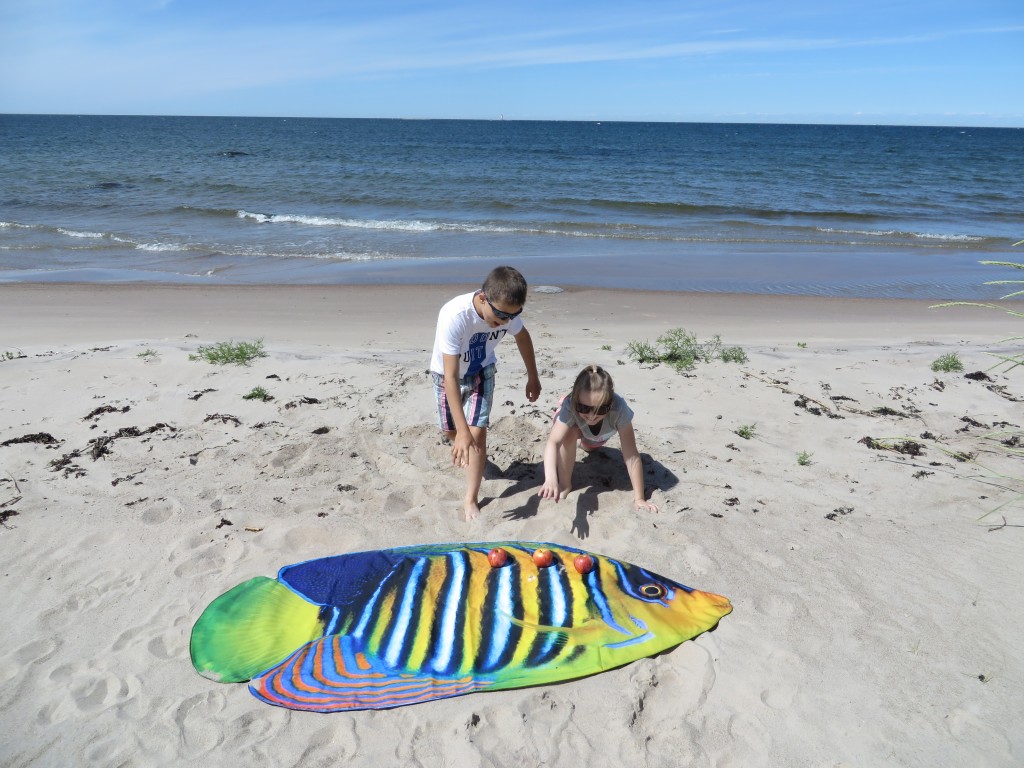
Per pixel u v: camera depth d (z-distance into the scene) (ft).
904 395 20.71
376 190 91.40
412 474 15.67
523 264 48.67
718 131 485.97
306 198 83.87
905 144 277.23
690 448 16.94
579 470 15.76
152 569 12.26
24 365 22.52
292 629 10.82
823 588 11.68
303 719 9.25
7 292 38.32
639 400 20.12
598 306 36.35
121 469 15.74
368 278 44.11
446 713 9.29
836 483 15.35
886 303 38.58
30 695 9.59
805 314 35.60
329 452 16.52
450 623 10.85
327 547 13.10
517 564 12.19
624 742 8.88
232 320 32.94
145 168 117.60
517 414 18.80
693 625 10.78
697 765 8.57
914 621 10.88
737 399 20.29
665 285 42.42
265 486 15.05
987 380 22.03
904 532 13.34
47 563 12.37
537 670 9.96
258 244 56.29
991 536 13.19
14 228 61.46
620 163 147.74
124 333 30.01
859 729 9.00
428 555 12.50
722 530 13.33
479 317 13.06
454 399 12.89
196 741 8.91
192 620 11.05
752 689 9.64
